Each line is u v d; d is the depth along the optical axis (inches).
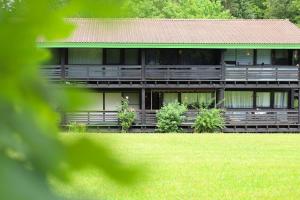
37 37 23.5
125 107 1151.0
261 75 1204.5
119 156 23.5
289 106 1243.8
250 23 1343.5
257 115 1184.8
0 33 22.6
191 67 1186.0
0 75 22.9
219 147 812.0
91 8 23.4
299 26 1948.8
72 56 1197.1
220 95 1196.5
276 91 1241.4
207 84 1190.9
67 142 23.3
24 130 22.6
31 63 23.6
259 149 791.7
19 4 22.8
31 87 23.5
